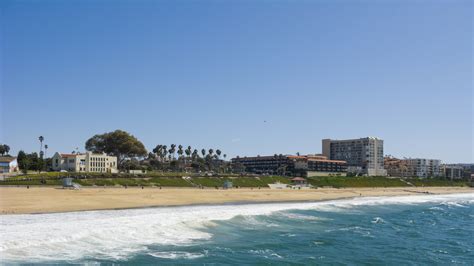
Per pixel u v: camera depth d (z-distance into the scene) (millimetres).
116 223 45562
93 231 40781
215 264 32812
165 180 137625
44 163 167875
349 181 199125
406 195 153250
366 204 100375
